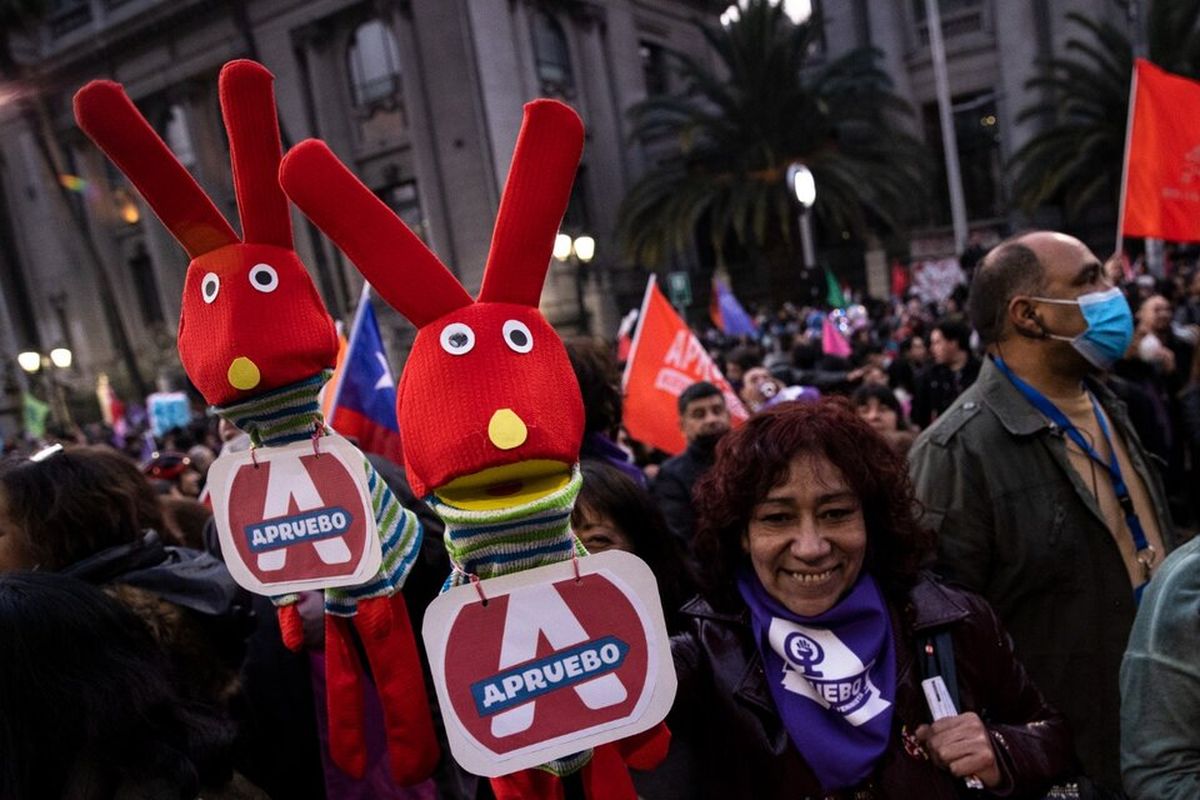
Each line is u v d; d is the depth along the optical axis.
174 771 1.27
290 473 1.31
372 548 1.28
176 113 24.16
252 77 1.19
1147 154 3.88
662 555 1.87
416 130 19.98
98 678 1.26
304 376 1.26
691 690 1.42
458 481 1.02
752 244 18.98
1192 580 1.24
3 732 1.22
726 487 1.38
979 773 1.26
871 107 16.69
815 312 14.41
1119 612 1.85
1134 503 2.01
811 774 1.32
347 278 19.95
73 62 24.89
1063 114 16.44
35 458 1.75
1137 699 1.26
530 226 1.07
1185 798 1.16
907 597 1.40
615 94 23.34
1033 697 1.43
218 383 1.23
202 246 1.24
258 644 2.11
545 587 1.06
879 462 1.37
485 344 1.02
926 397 5.23
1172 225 3.87
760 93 16.34
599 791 1.12
